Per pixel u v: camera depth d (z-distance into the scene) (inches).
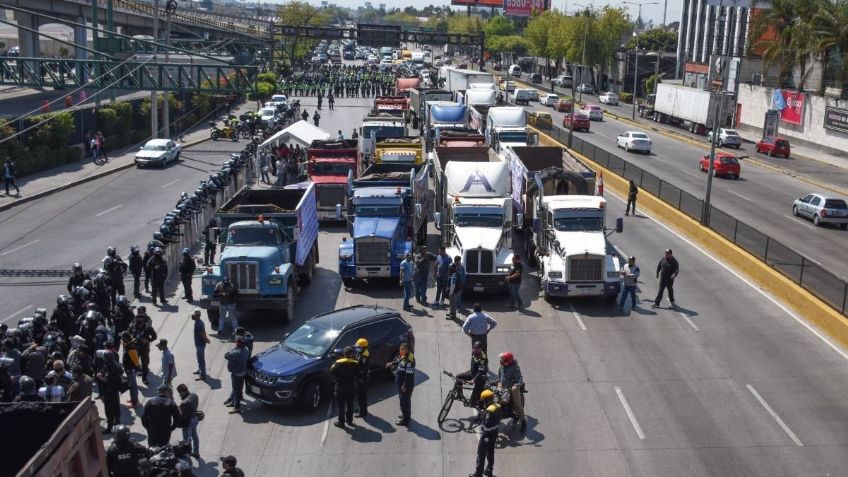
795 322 987.9
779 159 2650.1
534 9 7106.3
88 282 876.0
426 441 681.0
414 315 1001.5
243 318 991.6
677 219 1509.6
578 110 3858.3
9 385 649.6
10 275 1143.0
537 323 978.1
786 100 3038.9
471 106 2448.3
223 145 2568.9
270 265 948.0
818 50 2827.3
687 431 699.4
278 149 1951.3
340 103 3740.2
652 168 2257.6
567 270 1027.9
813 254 1364.4
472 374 722.8
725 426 709.3
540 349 892.0
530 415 731.4
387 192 1151.0
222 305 910.4
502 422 720.3
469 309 1029.2
